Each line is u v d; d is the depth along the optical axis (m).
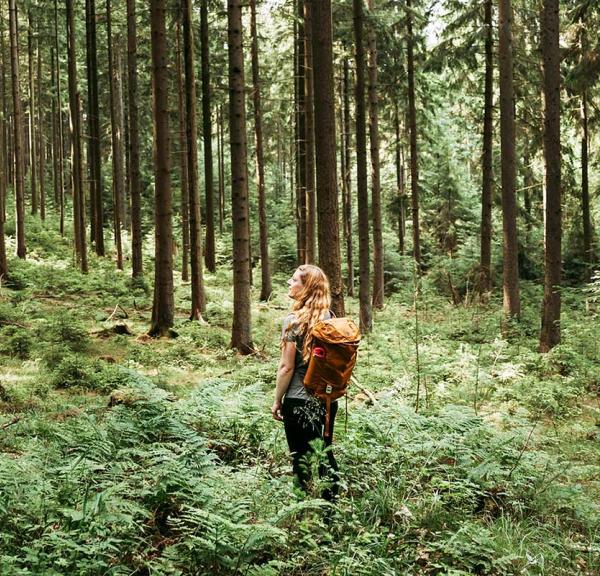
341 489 4.96
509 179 16.44
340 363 4.55
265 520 4.12
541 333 13.36
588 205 23.83
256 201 38.44
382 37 20.78
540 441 7.04
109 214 38.75
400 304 22.52
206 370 11.71
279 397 4.70
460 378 9.95
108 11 26.27
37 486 4.13
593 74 15.90
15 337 11.98
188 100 18.56
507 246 16.45
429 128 26.83
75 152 24.39
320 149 9.25
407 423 5.88
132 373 6.34
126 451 4.72
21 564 3.43
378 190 20.89
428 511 4.68
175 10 21.50
